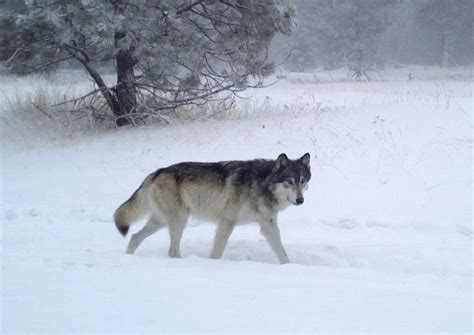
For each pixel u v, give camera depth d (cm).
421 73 6525
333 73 6850
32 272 700
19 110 2305
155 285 629
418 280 676
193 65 1978
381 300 570
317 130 1741
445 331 475
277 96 3253
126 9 1784
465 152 1423
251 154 1585
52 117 2120
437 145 1491
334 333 467
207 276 682
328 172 1406
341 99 2969
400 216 1082
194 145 1714
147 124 2045
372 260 832
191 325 484
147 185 910
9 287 620
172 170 902
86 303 549
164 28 1883
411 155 1448
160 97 2072
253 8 1980
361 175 1362
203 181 874
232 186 860
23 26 1817
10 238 973
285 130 1773
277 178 846
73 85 3075
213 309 530
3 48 1941
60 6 1748
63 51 2048
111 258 808
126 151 1741
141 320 496
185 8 2020
